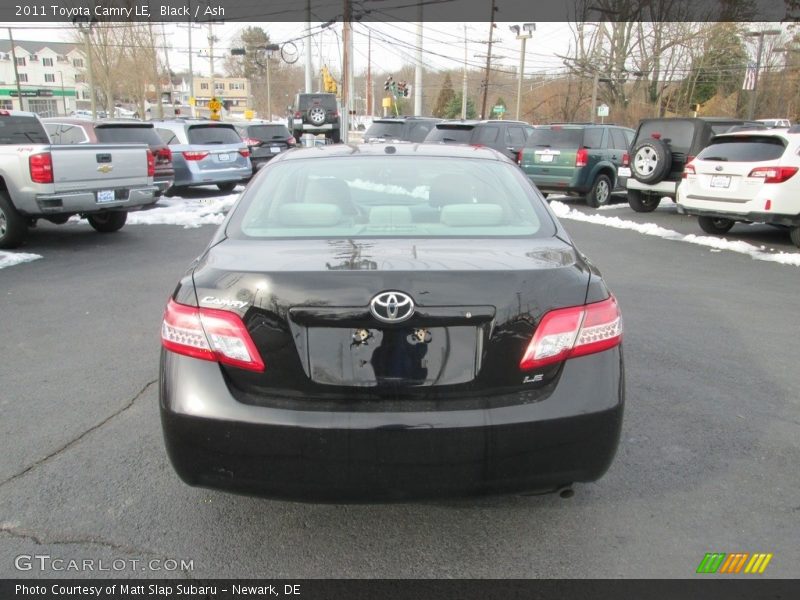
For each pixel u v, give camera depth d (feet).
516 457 7.91
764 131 31.94
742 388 14.62
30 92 304.09
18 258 27.48
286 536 9.36
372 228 9.78
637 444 11.95
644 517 9.80
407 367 7.89
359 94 281.13
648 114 153.17
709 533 9.42
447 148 12.81
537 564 8.80
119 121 41.73
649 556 8.95
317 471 7.84
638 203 44.88
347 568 8.73
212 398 7.95
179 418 8.04
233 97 359.66
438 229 9.75
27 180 27.81
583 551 9.05
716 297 22.53
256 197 10.76
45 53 352.69
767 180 30.78
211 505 10.07
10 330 18.37
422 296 7.76
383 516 9.82
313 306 7.77
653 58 150.20
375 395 7.91
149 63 138.00
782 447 11.91
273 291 7.86
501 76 240.32
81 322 19.13
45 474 10.89
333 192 10.80
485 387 7.97
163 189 42.98
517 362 7.96
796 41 160.04
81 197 29.27
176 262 27.30
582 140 46.19
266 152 65.51
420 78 107.76
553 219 10.39
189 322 8.16
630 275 25.81
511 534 9.41
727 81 167.32
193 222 37.91
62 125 40.78
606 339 8.38
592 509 9.98
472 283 7.87
